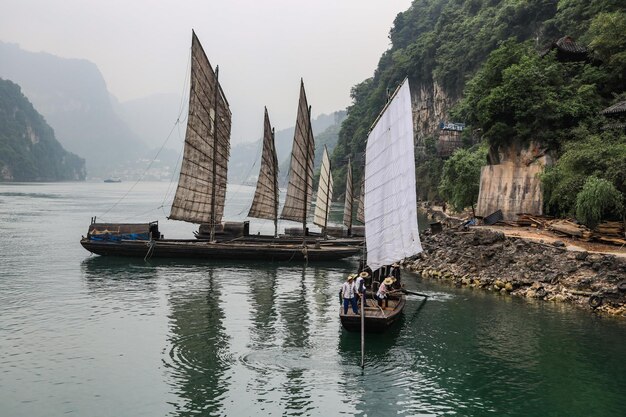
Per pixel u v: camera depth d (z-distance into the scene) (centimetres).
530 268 3123
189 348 2114
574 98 4372
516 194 4369
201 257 4353
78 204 11431
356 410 1612
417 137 14262
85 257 4300
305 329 2397
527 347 2155
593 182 3359
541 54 5131
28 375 1819
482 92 5100
